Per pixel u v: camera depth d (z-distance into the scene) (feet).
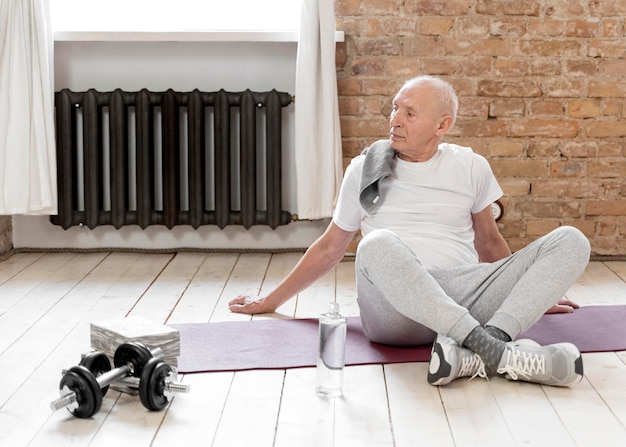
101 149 13.38
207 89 13.58
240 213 13.30
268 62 13.51
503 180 13.50
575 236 8.21
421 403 7.32
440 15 13.14
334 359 7.47
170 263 13.05
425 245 8.72
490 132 13.38
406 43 13.19
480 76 13.26
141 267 12.76
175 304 10.64
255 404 7.32
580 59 13.25
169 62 13.52
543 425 6.88
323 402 7.36
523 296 8.01
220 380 7.89
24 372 8.15
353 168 9.10
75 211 13.33
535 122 13.37
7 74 12.59
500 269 8.47
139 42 13.48
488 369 7.82
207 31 13.08
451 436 6.68
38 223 13.76
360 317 9.23
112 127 13.11
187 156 13.57
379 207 8.91
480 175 8.95
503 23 13.15
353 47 13.21
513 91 13.29
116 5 13.56
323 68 12.72
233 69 13.53
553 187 13.51
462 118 13.35
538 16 13.16
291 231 13.79
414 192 8.83
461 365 7.63
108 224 13.48
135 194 13.69
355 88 13.28
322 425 6.88
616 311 10.12
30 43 12.60
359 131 13.37
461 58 13.21
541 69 13.25
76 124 13.37
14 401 7.41
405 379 7.89
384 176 8.73
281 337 9.11
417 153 8.77
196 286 11.61
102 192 13.56
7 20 12.53
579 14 13.19
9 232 13.67
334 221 9.42
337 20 13.15
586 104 13.34
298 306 10.57
